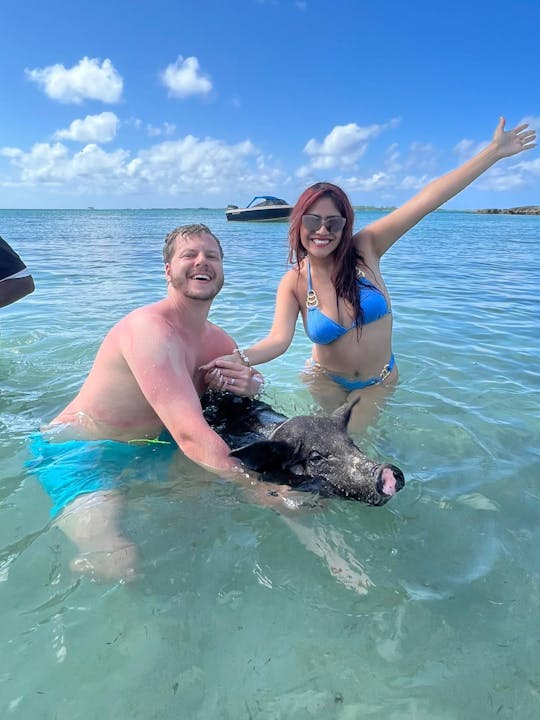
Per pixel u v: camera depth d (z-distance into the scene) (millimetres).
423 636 2428
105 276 13195
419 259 18625
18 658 2252
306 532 3143
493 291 11656
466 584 2758
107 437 4141
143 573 2771
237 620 2500
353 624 2492
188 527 3146
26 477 3658
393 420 4711
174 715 2037
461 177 5168
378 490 3119
